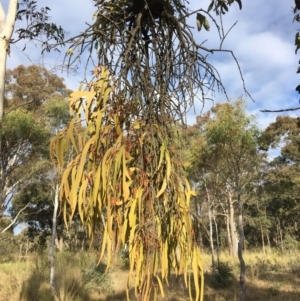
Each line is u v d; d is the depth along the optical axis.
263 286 9.88
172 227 1.12
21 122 9.09
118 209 1.07
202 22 1.55
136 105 1.27
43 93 8.67
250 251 22.38
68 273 9.22
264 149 9.18
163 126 1.23
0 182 10.12
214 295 9.17
